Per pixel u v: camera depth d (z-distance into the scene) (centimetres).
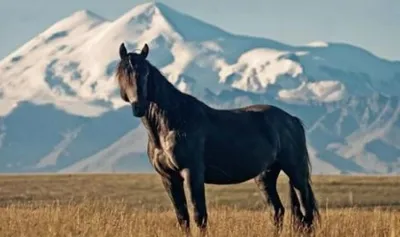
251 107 2328
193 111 2119
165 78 2106
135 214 2420
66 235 2083
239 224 2269
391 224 2266
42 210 2545
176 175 2127
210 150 2150
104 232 2091
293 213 2369
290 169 2359
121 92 2077
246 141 2216
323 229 2270
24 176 7562
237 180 2234
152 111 2084
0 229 2155
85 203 2633
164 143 2088
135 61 2050
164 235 2081
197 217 2083
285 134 2334
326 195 5597
